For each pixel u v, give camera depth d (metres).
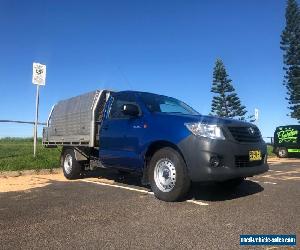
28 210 6.49
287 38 45.91
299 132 23.94
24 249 4.59
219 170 6.49
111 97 8.98
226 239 4.82
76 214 6.16
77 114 10.10
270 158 23.53
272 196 7.48
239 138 6.85
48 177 10.70
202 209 6.39
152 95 8.49
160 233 5.10
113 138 8.41
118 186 8.82
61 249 4.57
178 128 6.91
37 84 13.24
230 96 49.50
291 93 45.91
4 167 11.47
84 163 10.10
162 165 7.12
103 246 4.64
